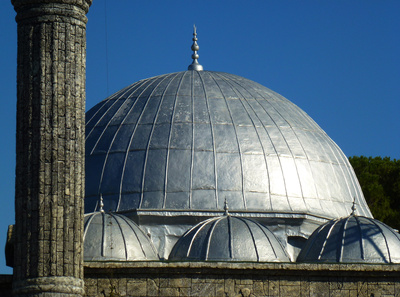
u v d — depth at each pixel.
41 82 57.28
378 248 67.00
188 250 67.06
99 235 67.62
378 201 112.44
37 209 56.44
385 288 63.56
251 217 75.06
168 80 83.62
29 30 57.91
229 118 79.12
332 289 63.34
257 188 76.31
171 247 74.69
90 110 83.81
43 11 57.91
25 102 57.44
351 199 80.69
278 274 63.16
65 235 56.56
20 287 56.06
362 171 115.56
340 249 67.06
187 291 62.66
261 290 62.94
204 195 75.56
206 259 66.31
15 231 57.09
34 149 56.94
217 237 67.19
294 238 75.94
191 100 80.38
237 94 81.88
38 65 57.44
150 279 62.66
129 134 78.69
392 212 111.69
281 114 81.50
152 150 77.31
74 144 57.50
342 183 80.88
